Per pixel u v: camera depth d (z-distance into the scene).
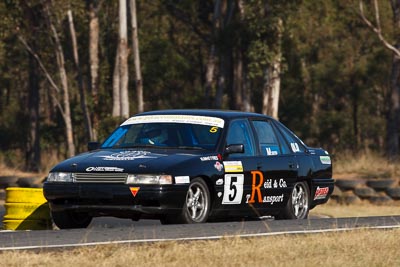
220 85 134.50
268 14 109.00
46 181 35.88
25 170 105.56
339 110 166.00
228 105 151.62
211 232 32.31
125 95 106.62
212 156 36.66
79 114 144.62
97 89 130.75
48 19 118.88
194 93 160.12
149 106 154.75
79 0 119.50
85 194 34.84
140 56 148.62
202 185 35.88
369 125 167.25
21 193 38.06
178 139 37.66
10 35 132.62
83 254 26.72
